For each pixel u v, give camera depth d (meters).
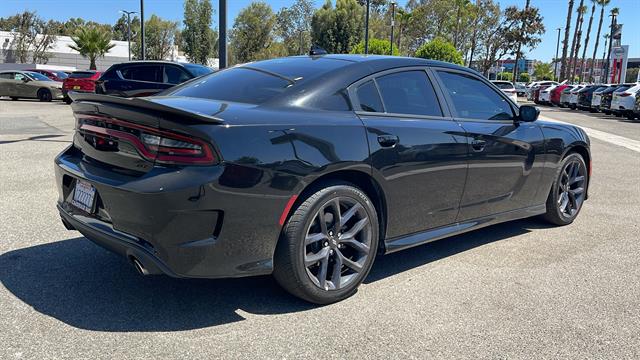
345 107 3.44
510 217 4.66
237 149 2.88
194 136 2.81
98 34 49.03
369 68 3.69
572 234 5.09
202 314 3.18
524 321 3.21
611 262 4.29
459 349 2.86
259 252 3.03
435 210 3.91
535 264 4.21
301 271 3.16
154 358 2.67
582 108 30.06
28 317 3.07
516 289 3.69
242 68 4.04
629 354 2.86
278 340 2.90
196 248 2.85
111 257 4.06
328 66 3.67
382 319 3.18
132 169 3.02
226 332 2.97
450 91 4.14
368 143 3.38
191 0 64.56
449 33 64.56
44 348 2.73
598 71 96.38
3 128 12.28
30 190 6.10
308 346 2.84
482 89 4.46
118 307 3.23
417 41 67.12
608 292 3.68
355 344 2.88
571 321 3.23
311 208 3.14
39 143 9.78
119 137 3.07
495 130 4.29
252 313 3.21
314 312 3.25
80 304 3.26
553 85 39.19
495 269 4.08
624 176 8.45
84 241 4.41
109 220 3.10
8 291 3.41
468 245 4.69
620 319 3.27
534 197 4.90
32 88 24.70
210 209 2.82
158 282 3.62
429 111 3.92
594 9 67.75
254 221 2.96
